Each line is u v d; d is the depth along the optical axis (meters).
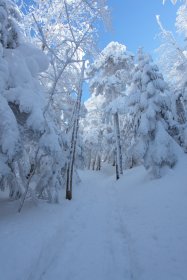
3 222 8.72
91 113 45.84
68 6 13.00
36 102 9.53
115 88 29.48
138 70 19.19
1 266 5.48
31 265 5.69
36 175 13.95
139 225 9.03
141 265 6.04
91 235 8.88
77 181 23.67
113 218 11.23
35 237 7.27
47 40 13.95
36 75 10.61
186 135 17.91
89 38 12.63
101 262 6.64
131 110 19.56
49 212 10.48
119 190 18.91
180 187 12.04
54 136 10.10
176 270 5.59
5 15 9.56
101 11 11.77
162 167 16.06
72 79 15.62
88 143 45.00
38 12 13.80
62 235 8.49
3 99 8.42
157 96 17.38
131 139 31.95
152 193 13.15
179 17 17.92
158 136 16.39
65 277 5.85
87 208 13.05
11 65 9.58
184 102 19.98
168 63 20.14
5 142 7.99
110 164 48.72
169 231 7.73
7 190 14.79
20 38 10.64
